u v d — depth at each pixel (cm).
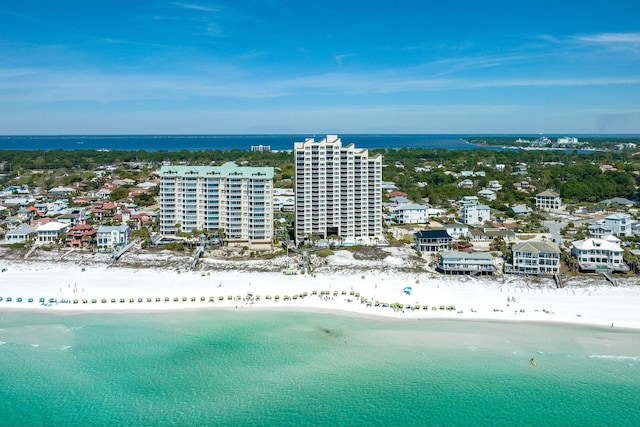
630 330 16875
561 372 14350
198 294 19825
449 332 16788
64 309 18700
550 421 12381
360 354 15338
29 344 15938
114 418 12388
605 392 13462
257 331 16888
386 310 18500
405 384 13775
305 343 16025
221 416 12469
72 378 14025
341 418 12425
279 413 12594
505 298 19362
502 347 15750
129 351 15512
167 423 12212
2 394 13312
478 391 13488
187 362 14875
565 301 19062
